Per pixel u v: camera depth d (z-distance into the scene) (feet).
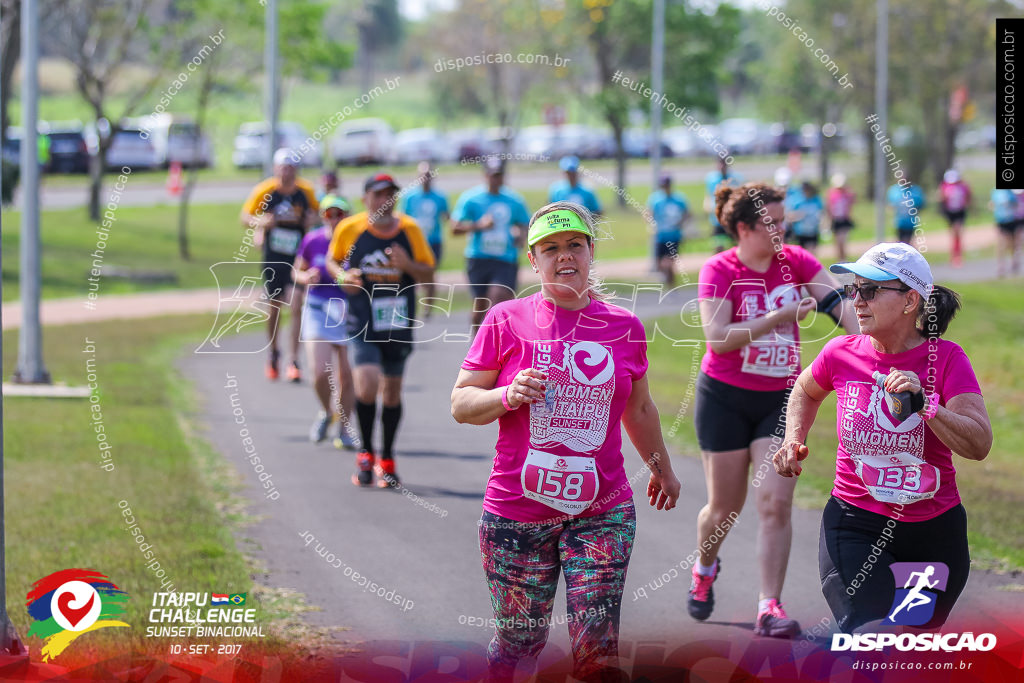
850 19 178.50
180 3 108.58
